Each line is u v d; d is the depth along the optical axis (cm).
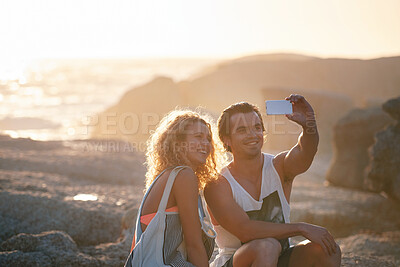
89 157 1265
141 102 2370
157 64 13738
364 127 1315
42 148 1414
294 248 381
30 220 684
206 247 366
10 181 916
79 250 547
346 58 4219
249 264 362
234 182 392
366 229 914
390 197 1020
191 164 377
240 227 376
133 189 1017
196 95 3475
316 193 1142
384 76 3947
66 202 741
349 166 1305
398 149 1003
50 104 4303
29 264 490
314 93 2361
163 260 340
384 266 537
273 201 396
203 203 407
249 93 3525
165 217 346
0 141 1460
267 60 4138
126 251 553
